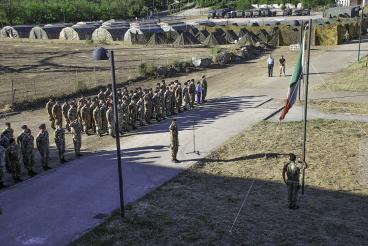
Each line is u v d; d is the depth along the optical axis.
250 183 18.00
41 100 33.28
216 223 14.70
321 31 60.53
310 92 34.56
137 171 19.53
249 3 131.88
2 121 28.38
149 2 150.75
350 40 64.00
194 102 32.06
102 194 17.16
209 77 42.47
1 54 58.50
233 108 30.61
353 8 88.06
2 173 17.95
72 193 17.33
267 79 40.53
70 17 113.12
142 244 13.55
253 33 63.06
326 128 25.27
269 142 23.02
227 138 23.95
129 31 70.00
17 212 15.77
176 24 76.44
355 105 30.28
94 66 48.38
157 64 46.28
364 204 15.98
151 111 27.53
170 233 14.14
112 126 24.59
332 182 17.95
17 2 109.31
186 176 18.86
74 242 13.69
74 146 21.52
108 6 124.88
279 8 124.81
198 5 150.38
